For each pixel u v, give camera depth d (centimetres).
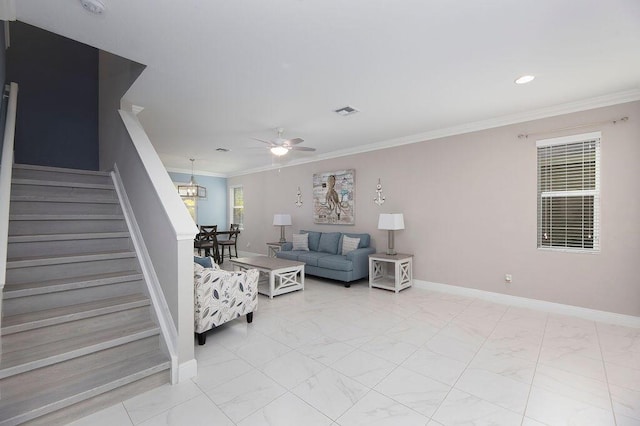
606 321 334
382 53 240
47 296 224
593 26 205
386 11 189
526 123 385
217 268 326
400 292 466
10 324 194
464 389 214
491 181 414
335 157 617
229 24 202
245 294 328
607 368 240
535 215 379
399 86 302
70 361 197
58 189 322
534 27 206
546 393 209
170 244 233
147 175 268
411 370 239
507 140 400
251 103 348
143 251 279
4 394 173
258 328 325
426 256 483
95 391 186
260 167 801
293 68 265
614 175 329
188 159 693
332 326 330
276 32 212
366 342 290
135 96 329
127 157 323
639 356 258
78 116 438
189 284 228
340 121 415
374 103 348
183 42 224
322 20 198
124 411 190
